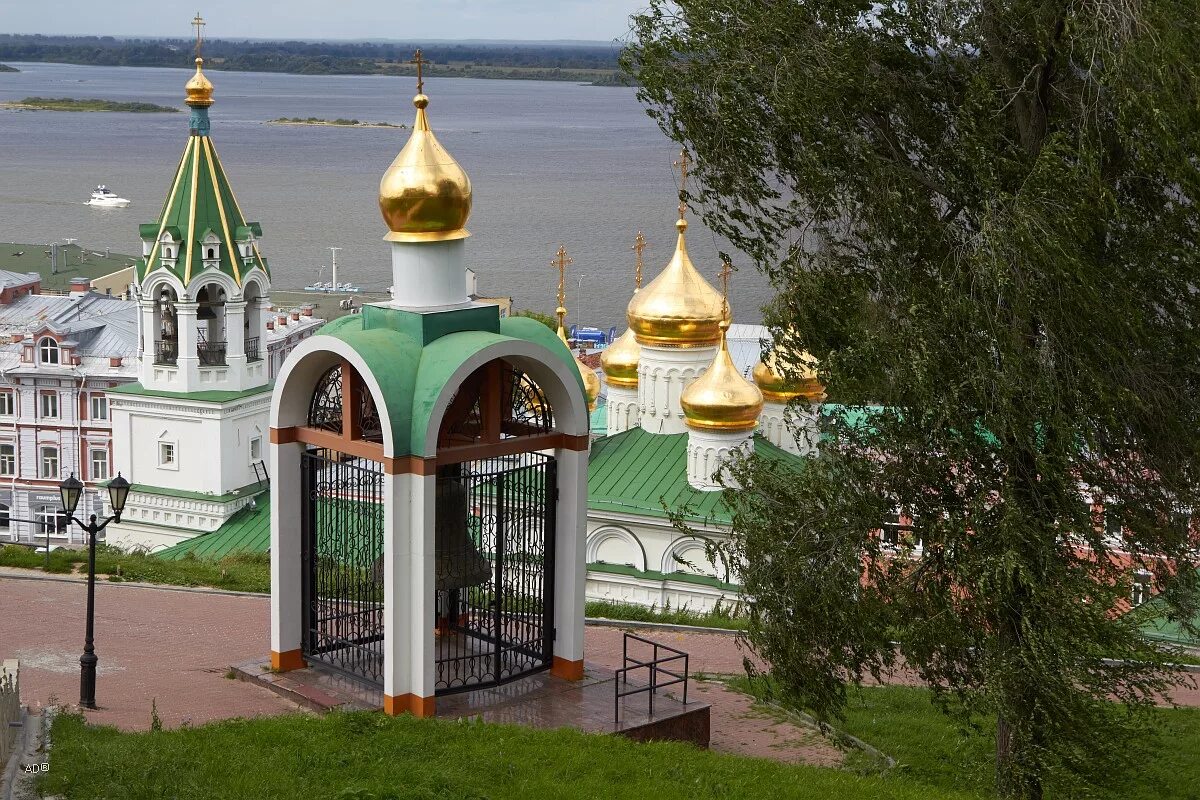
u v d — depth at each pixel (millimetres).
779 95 21984
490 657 24625
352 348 22172
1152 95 20234
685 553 41781
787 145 22672
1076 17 21281
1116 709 24203
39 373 78250
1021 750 22062
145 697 23594
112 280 118438
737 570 24672
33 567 33781
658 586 41656
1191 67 20562
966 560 21984
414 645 22344
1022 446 21500
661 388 46312
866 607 23016
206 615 29797
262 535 49594
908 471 22953
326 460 24016
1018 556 21141
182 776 18422
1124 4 20906
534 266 182250
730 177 23203
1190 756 26766
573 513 24016
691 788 20016
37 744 19109
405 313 22812
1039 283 21109
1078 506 21969
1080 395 21406
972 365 21578
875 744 26328
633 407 49469
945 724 27891
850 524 23109
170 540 52000
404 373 22156
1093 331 21359
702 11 22969
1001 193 21469
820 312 23094
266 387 54094
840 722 26281
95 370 78688
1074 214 20812
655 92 23250
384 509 22219
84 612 29406
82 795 17438
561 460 24047
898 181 22359
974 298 21641
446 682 23562
